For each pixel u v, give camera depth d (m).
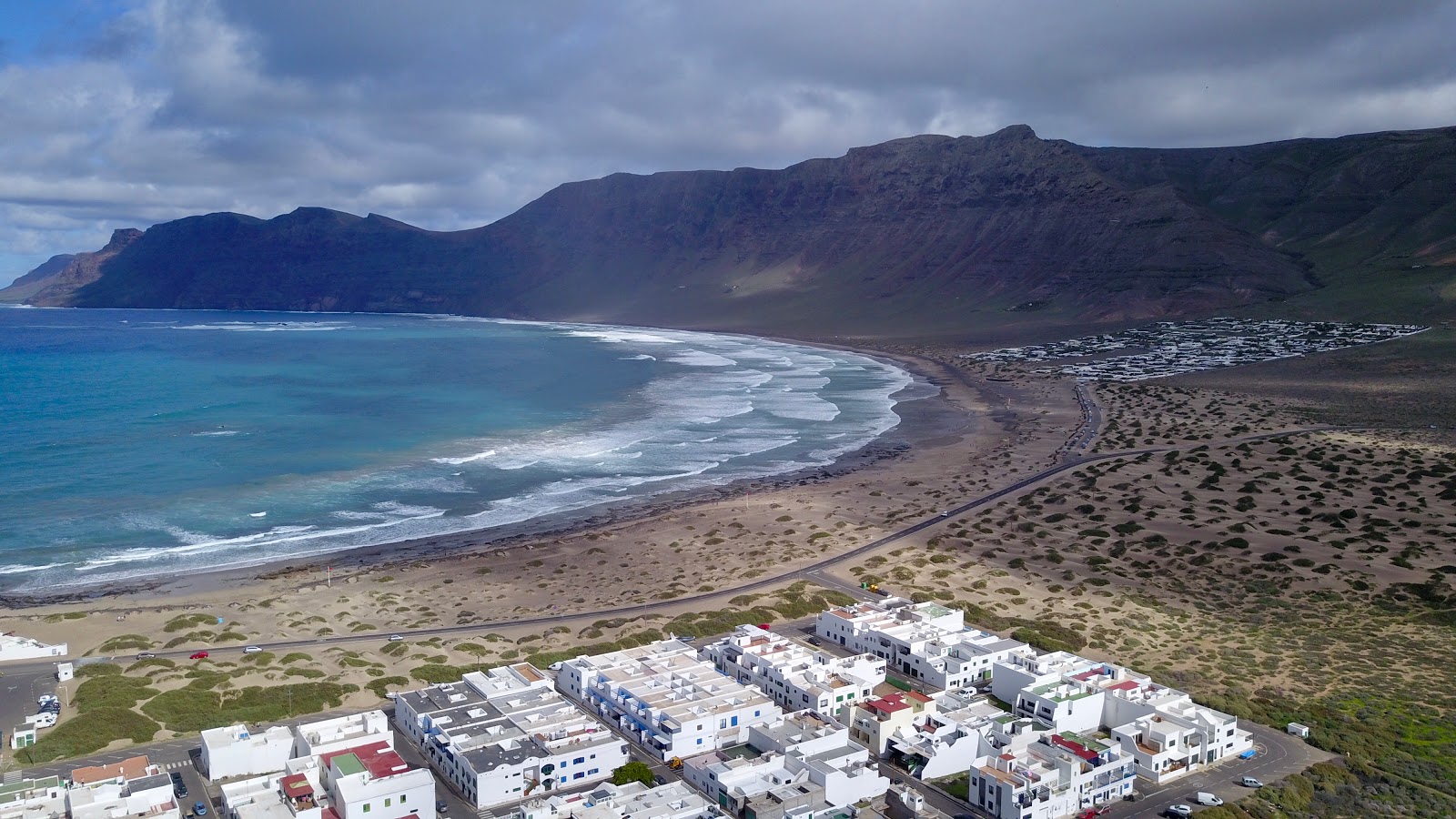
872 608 111.56
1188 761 77.44
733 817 69.81
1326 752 81.06
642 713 83.56
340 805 67.62
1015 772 73.62
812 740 78.69
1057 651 103.00
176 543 139.88
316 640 105.69
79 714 83.25
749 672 95.25
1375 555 131.00
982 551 139.00
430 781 69.75
